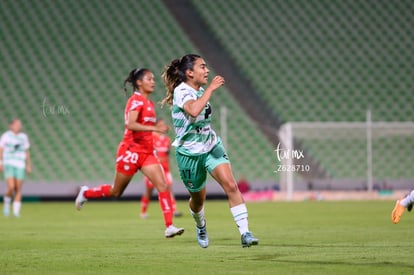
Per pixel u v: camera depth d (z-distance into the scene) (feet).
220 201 252.62
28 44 317.63
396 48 330.75
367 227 127.24
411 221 142.10
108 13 331.16
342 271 66.18
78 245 98.12
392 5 345.31
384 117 307.17
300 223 139.54
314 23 337.52
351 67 321.93
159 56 317.42
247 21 336.70
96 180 277.64
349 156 288.10
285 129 272.31
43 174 276.21
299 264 72.49
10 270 70.03
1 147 180.86
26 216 177.06
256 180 272.31
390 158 291.38
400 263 72.38
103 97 300.20
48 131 287.28
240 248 91.25
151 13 333.21
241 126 294.25
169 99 81.00
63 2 333.01
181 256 82.12
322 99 309.22
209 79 313.53
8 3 330.75
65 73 307.37
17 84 302.25
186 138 77.56
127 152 109.09
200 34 330.95
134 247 94.43
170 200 105.40
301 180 268.00
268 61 322.34
